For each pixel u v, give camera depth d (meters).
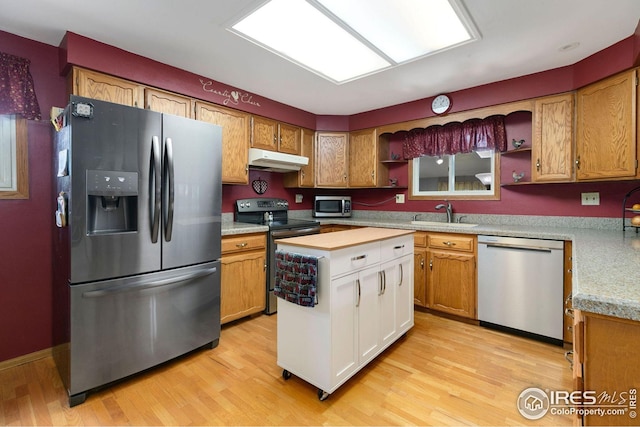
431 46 2.24
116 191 1.81
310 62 2.52
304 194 4.36
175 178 2.10
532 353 2.25
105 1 1.74
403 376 1.96
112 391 1.83
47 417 1.61
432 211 3.68
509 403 1.70
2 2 1.73
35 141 2.20
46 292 2.25
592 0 1.71
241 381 1.93
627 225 2.51
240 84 3.00
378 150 3.86
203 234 2.28
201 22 1.95
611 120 2.22
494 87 2.92
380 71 2.67
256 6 1.79
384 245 2.16
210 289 2.33
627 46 2.10
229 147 3.04
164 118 2.03
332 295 1.70
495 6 1.77
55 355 2.13
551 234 2.33
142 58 2.41
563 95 2.57
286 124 3.67
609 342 0.79
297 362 1.85
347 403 1.71
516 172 3.08
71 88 2.13
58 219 1.86
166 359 2.07
